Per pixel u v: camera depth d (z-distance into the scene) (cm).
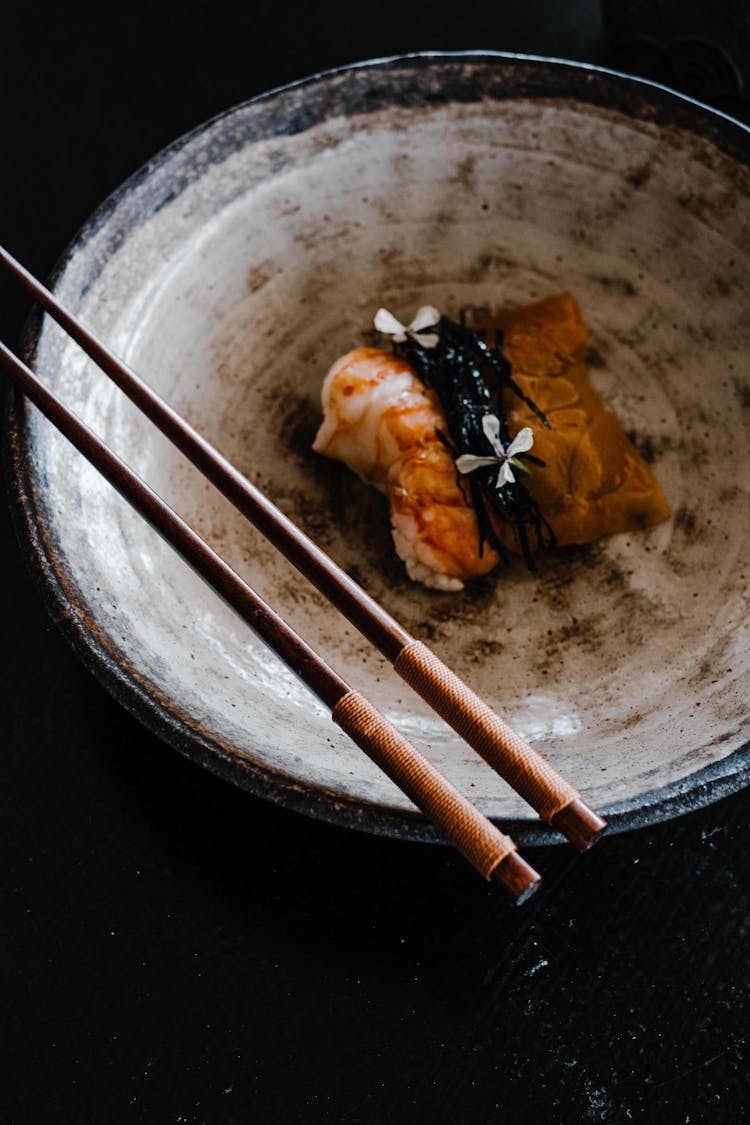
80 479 40
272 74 51
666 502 43
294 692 40
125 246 42
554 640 42
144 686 36
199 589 41
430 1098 37
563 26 52
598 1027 38
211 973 38
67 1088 37
